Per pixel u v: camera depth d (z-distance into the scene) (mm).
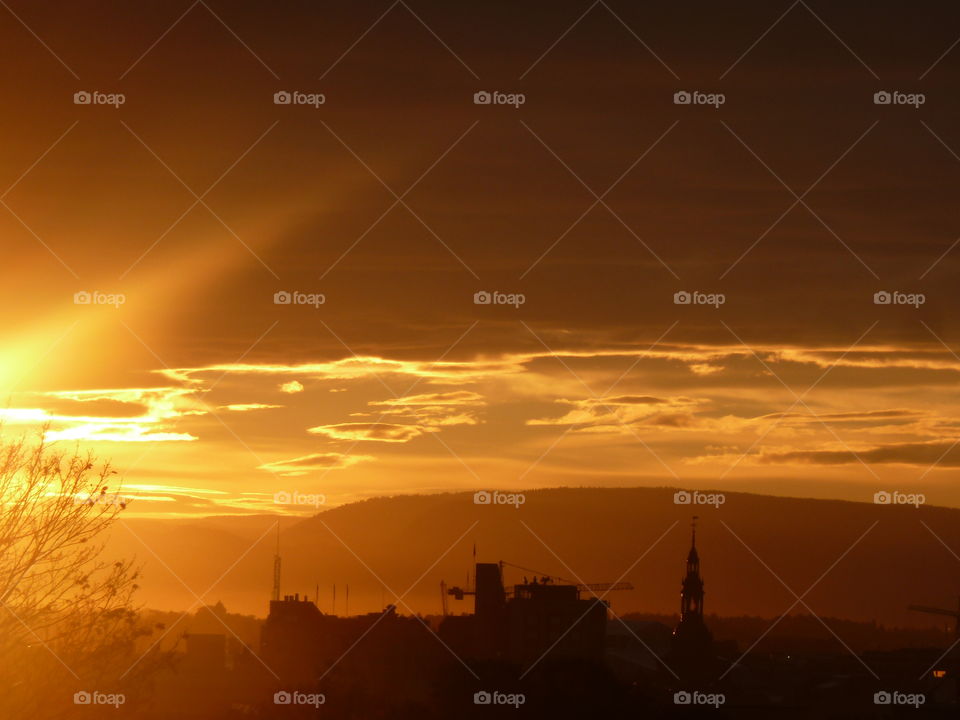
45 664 38062
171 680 111500
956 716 156125
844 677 172500
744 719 158750
